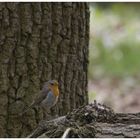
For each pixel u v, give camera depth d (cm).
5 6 1153
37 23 1175
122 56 2566
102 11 3181
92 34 2773
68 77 1218
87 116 1030
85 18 1264
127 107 2114
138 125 1022
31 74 1166
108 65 2508
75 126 995
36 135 1017
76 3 1234
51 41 1193
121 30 2861
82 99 1255
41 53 1179
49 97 1161
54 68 1195
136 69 2488
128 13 3153
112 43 2658
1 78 1148
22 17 1165
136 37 2745
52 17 1196
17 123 1155
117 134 982
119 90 2267
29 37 1168
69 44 1220
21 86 1158
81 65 1252
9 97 1153
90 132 978
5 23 1152
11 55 1154
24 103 1156
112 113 1063
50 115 1188
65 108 1216
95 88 2294
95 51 2581
